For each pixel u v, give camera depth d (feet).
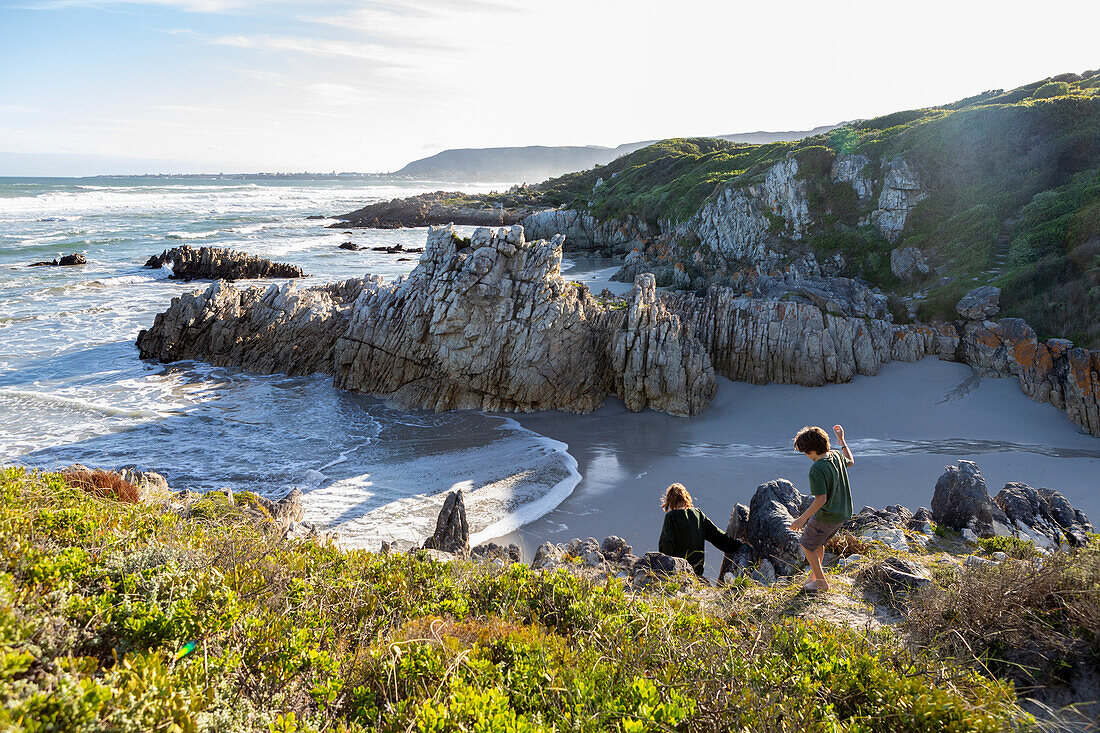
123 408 64.75
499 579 19.57
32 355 81.71
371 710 11.68
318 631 14.40
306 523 41.06
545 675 12.94
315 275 152.05
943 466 52.21
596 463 55.93
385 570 19.17
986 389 66.59
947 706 12.43
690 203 168.04
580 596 18.45
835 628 16.37
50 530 15.85
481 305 71.00
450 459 55.72
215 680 11.04
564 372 71.20
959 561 22.72
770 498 29.58
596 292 130.00
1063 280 71.77
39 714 8.16
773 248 121.70
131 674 9.66
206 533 19.15
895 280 100.32
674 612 17.92
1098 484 47.85
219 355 81.76
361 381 74.28
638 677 13.15
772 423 64.85
